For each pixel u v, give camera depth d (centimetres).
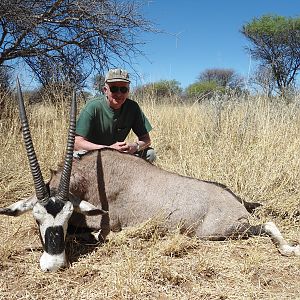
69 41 1051
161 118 866
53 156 655
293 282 363
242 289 350
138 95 916
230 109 818
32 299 338
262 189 555
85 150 473
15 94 778
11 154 647
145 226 443
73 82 962
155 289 348
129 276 358
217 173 601
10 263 394
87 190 446
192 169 623
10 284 360
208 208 451
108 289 347
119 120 526
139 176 460
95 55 1061
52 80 887
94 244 434
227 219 445
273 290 351
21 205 389
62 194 385
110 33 1038
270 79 871
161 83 1004
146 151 571
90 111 506
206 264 381
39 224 381
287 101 920
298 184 568
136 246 426
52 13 1021
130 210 453
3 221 491
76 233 448
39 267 382
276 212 514
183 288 352
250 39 1691
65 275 369
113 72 500
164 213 451
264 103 806
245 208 463
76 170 446
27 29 952
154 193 455
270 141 651
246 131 713
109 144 534
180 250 412
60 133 696
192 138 748
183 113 915
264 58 1564
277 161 602
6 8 904
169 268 373
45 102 776
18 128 721
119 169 457
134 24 1031
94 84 1029
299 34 1568
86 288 350
